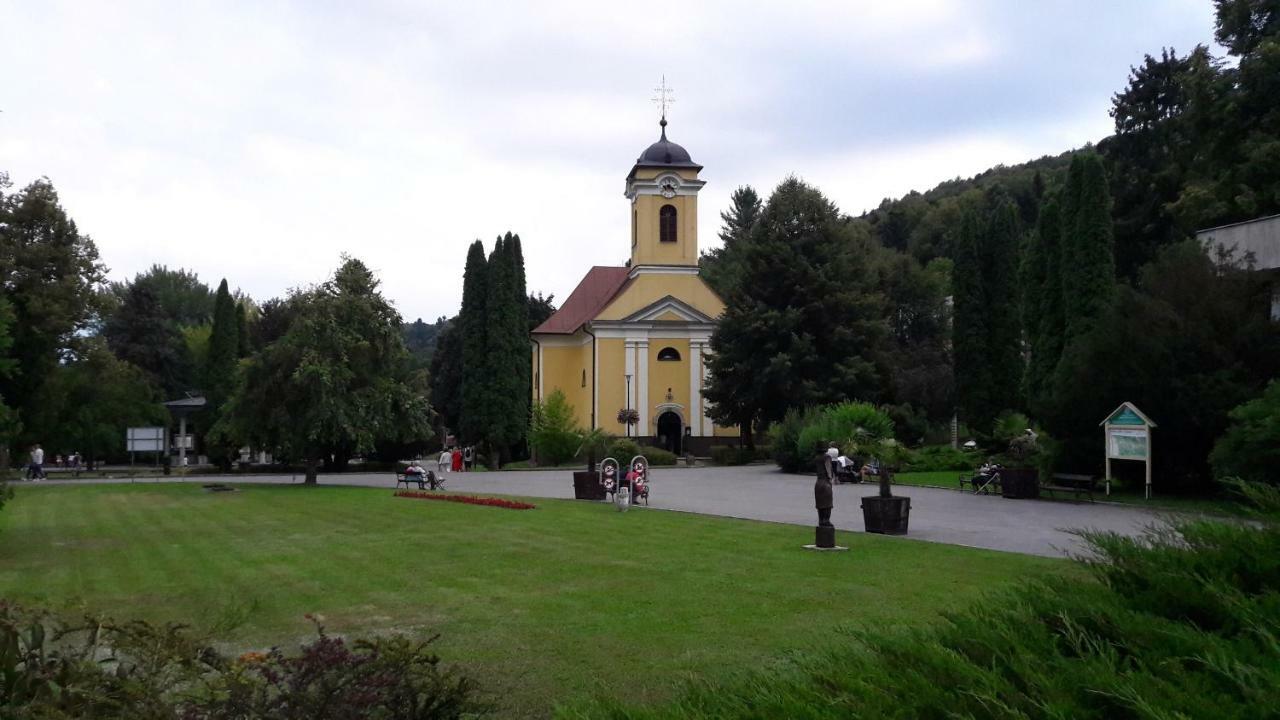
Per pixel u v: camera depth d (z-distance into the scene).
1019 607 3.51
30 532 19.30
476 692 7.37
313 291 35.34
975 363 47.31
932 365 60.62
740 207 102.56
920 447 46.50
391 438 36.69
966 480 28.69
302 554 15.59
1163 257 24.73
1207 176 35.66
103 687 4.41
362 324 35.75
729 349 49.94
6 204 40.06
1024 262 40.56
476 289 57.72
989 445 35.88
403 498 27.52
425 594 11.83
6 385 38.22
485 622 10.16
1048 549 14.77
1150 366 23.22
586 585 12.25
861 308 49.44
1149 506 21.58
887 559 13.85
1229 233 26.12
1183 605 3.38
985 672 3.00
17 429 17.36
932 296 67.88
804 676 3.36
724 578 12.51
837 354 48.97
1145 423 22.80
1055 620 3.42
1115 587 3.64
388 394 35.78
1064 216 33.09
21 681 4.18
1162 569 3.56
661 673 8.02
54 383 39.97
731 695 3.36
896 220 95.88
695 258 61.22
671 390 59.66
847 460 31.98
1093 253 31.94
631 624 9.90
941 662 3.15
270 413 34.50
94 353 44.91
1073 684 2.89
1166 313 23.22
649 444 58.69
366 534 18.30
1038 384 35.69
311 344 34.53
